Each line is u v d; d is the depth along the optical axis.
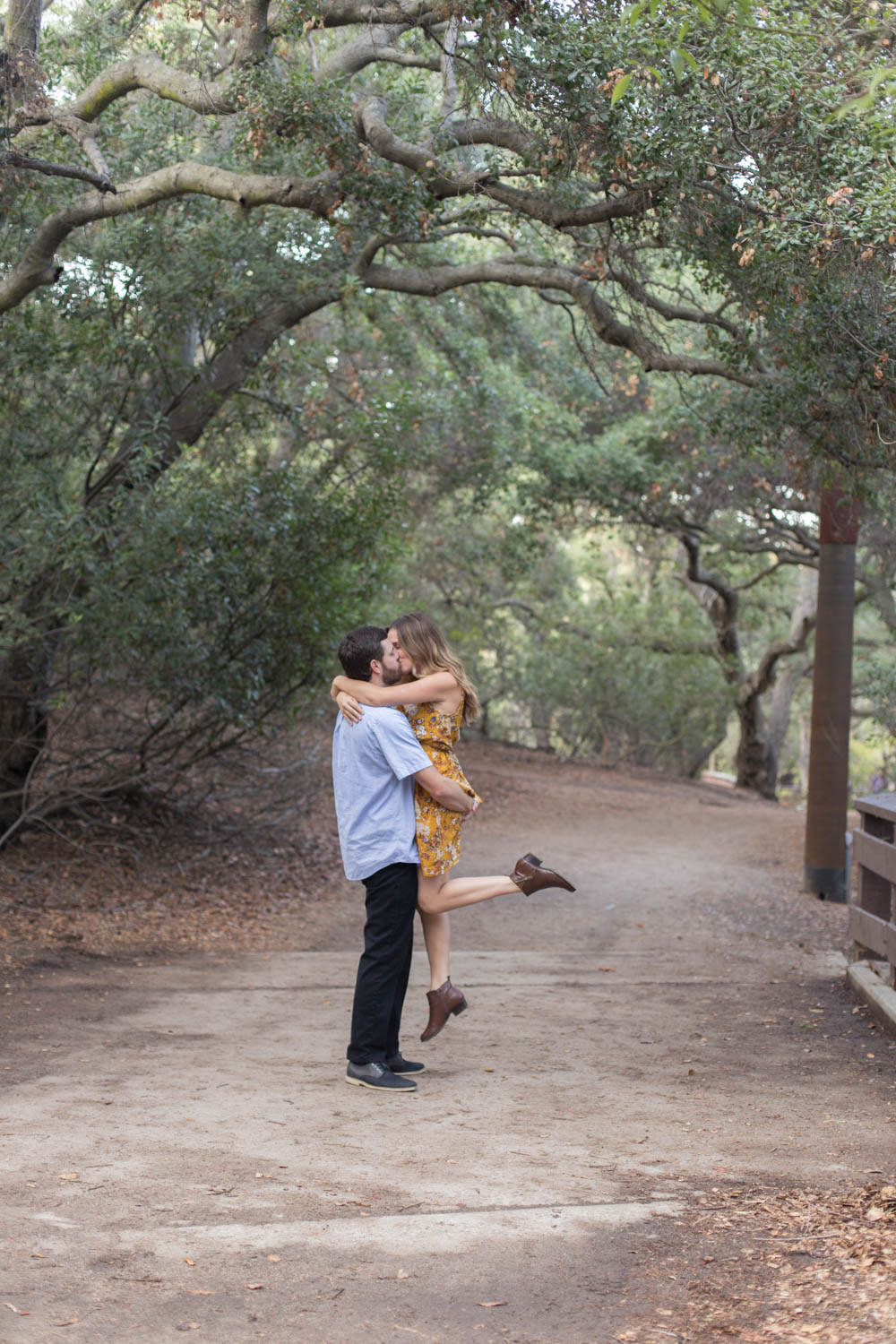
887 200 5.80
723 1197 3.28
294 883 11.13
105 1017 5.75
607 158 6.79
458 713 4.78
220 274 9.69
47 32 9.54
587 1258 2.85
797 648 24.11
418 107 9.80
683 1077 4.79
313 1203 3.17
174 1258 2.80
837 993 6.77
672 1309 2.59
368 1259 2.83
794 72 6.04
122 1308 2.55
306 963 7.84
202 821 12.32
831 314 6.82
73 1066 4.70
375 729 4.58
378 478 11.05
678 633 25.67
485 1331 2.49
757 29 5.93
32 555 8.33
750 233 6.39
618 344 9.02
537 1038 5.50
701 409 13.10
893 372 6.94
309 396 11.59
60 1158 3.47
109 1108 4.05
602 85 6.31
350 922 9.90
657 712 26.33
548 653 26.05
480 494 18.12
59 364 9.44
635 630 25.61
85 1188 3.22
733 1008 6.32
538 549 23.16
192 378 10.17
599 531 21.94
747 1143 3.81
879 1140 3.88
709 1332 2.48
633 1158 3.63
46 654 9.86
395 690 4.64
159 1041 5.25
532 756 25.86
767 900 11.50
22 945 7.62
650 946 9.21
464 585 25.31
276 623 10.61
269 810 13.02
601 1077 4.75
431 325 15.44
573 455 17.73
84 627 9.03
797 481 10.83
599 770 25.50
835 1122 4.10
